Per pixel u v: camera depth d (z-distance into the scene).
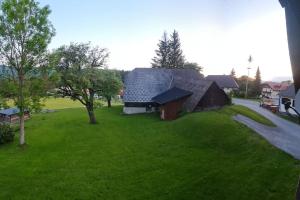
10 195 19.34
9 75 32.59
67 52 40.81
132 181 20.67
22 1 30.39
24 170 23.83
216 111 38.09
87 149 29.50
